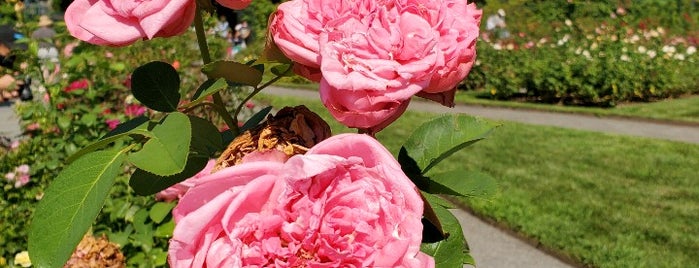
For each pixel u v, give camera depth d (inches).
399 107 35.8
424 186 45.8
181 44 416.8
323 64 33.4
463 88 669.9
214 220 31.2
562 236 243.6
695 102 573.6
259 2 697.0
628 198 293.4
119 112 288.8
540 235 244.1
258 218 31.0
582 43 621.6
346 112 34.2
